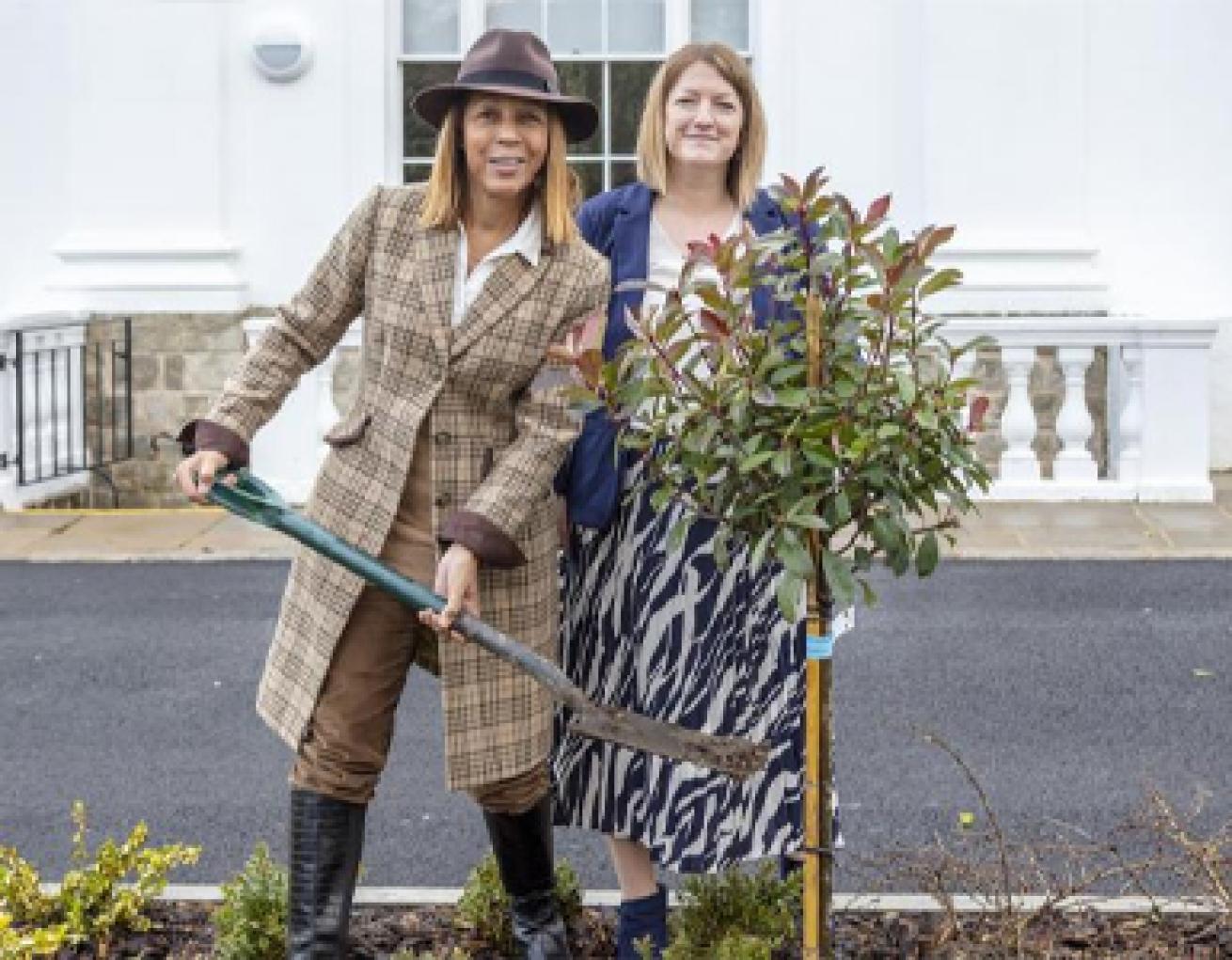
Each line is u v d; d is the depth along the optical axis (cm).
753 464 348
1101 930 437
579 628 413
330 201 1204
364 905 468
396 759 646
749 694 403
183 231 1192
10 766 636
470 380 383
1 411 1127
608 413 366
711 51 407
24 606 884
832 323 360
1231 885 469
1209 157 1202
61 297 1191
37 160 1210
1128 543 997
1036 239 1174
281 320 394
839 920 447
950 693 715
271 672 399
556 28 1226
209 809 588
